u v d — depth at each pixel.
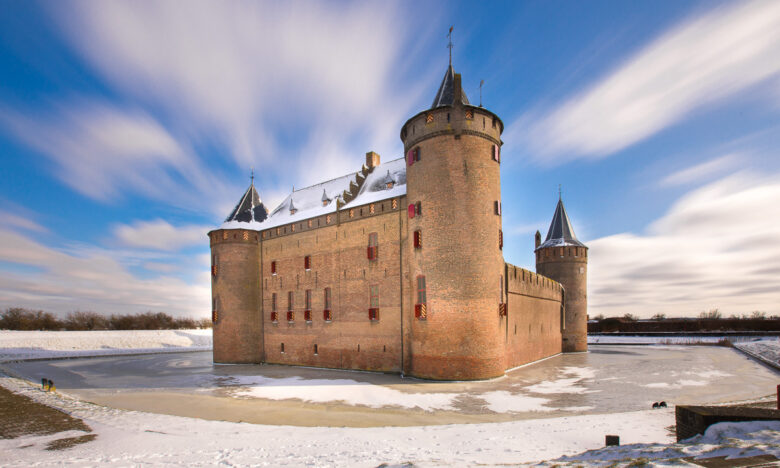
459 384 22.22
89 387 23.56
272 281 35.53
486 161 25.30
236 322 35.06
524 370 28.08
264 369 30.77
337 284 30.59
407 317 26.22
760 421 8.36
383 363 27.23
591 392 19.69
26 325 72.31
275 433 12.54
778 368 27.34
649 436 11.03
